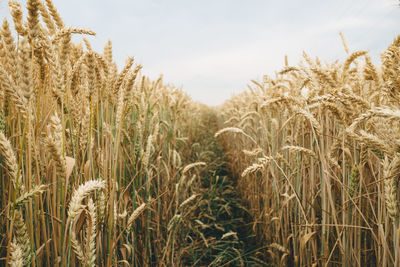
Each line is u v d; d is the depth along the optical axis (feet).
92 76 4.33
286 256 8.37
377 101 5.42
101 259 4.64
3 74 2.96
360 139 3.89
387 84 4.06
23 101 3.11
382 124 4.06
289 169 7.94
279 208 8.48
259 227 11.16
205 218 12.76
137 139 7.39
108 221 4.56
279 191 8.80
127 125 8.45
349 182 5.40
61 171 3.37
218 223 12.18
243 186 15.56
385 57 3.97
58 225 3.87
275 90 9.93
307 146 7.54
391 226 5.28
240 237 12.41
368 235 6.56
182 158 14.19
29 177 3.30
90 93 4.41
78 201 3.15
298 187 7.34
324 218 5.99
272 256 8.82
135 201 6.82
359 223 5.32
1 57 4.37
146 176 7.54
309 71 5.68
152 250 8.32
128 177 7.39
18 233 3.24
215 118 49.93
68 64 4.36
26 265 3.27
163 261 7.00
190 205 10.80
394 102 4.03
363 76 5.69
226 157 25.03
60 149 3.22
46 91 4.58
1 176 4.65
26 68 3.03
